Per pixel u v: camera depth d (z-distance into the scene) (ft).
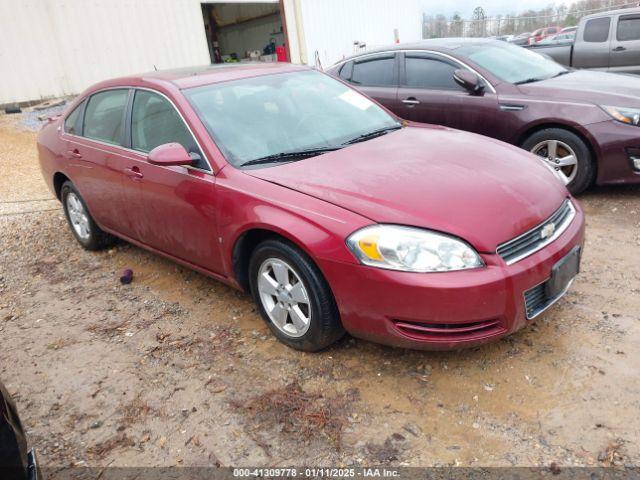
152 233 13.53
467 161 10.87
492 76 18.95
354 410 9.08
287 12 51.67
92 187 15.23
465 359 10.03
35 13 37.86
